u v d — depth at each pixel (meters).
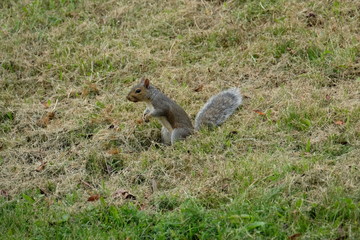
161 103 10.96
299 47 13.14
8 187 10.03
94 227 8.53
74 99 12.68
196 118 11.39
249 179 9.12
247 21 14.65
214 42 14.02
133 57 13.85
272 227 7.91
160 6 15.65
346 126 10.30
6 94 12.90
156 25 14.87
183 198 8.94
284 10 14.58
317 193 8.50
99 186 9.91
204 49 13.91
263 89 12.27
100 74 13.44
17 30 15.26
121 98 12.50
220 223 8.12
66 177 10.14
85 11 15.88
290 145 10.11
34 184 10.02
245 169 9.35
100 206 8.97
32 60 14.09
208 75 12.99
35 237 8.47
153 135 11.38
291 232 7.87
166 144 11.29
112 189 9.64
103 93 12.86
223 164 9.70
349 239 7.60
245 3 15.19
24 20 15.60
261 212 8.26
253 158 9.66
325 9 14.41
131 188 9.66
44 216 8.88
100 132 11.34
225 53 13.66
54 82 13.28
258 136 10.51
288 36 13.59
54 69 13.67
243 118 11.19
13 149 11.13
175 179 9.77
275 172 9.14
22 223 8.82
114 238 8.16
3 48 14.45
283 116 10.94
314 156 9.62
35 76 13.55
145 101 11.00
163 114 10.98
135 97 10.91
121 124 11.57
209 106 11.50
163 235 8.05
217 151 10.26
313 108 10.90
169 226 8.24
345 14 14.21
